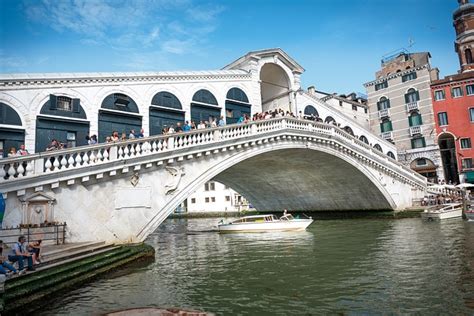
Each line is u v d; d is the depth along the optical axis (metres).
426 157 30.73
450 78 30.19
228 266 11.17
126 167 11.88
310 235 18.55
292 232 20.45
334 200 27.94
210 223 35.31
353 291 7.90
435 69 33.12
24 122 13.18
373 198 25.33
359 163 22.50
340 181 25.27
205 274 9.99
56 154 10.53
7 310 6.07
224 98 20.05
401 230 18.03
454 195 25.56
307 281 8.95
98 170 11.25
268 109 26.91
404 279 8.63
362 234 17.67
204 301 7.46
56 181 10.39
